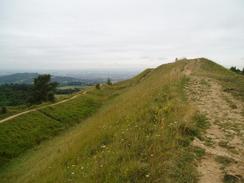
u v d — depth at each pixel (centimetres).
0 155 4197
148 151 1163
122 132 1525
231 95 2556
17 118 5653
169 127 1401
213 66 6100
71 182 1195
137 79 9256
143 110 1933
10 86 16838
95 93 8438
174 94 2394
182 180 916
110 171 1078
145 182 943
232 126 1544
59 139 4466
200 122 1599
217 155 1119
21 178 2644
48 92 10762
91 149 1578
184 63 6481
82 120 6194
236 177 946
